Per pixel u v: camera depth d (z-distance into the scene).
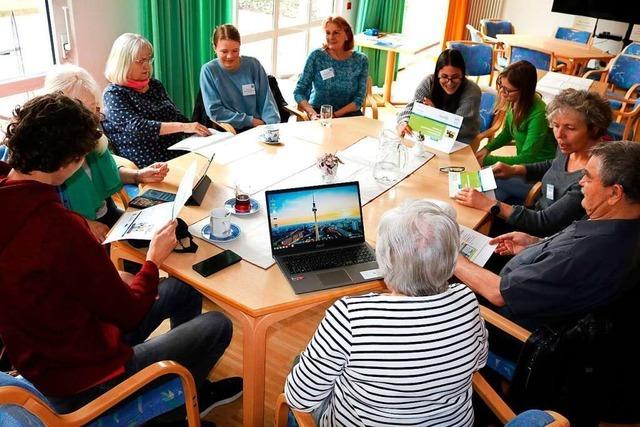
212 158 2.19
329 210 1.71
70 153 1.21
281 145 2.64
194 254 1.66
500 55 6.20
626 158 1.45
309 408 1.25
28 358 1.24
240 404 1.99
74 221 1.23
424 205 1.19
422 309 1.10
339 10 6.01
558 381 1.48
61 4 3.12
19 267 1.15
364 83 3.88
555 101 2.19
